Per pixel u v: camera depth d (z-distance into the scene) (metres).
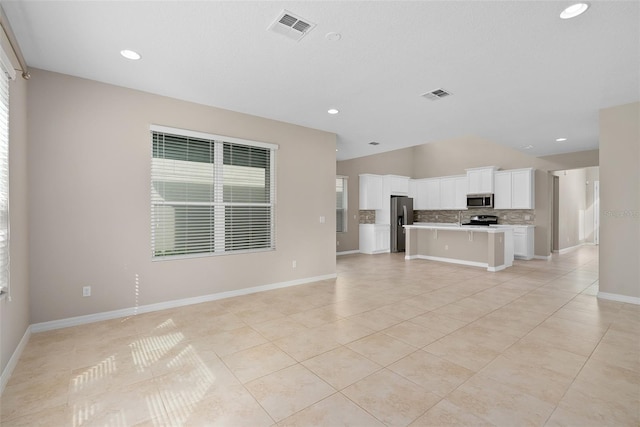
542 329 3.07
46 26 2.29
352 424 1.72
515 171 7.93
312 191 5.08
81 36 2.43
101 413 1.82
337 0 2.00
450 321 3.30
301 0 2.00
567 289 4.68
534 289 4.67
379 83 3.31
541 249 7.80
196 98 3.78
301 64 2.89
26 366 2.36
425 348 2.65
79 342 2.78
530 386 2.07
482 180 8.46
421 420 1.74
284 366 2.36
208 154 4.07
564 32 2.35
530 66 2.91
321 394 2.00
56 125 3.09
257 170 4.52
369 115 4.38
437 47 2.58
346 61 2.83
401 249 9.26
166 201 3.76
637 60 2.78
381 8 2.08
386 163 9.80
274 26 2.29
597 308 3.73
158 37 2.44
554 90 3.48
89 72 3.08
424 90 3.49
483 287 4.79
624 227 3.95
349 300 4.07
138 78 3.21
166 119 3.71
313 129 5.07
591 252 9.05
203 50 2.64
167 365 2.38
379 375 2.22
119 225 3.42
